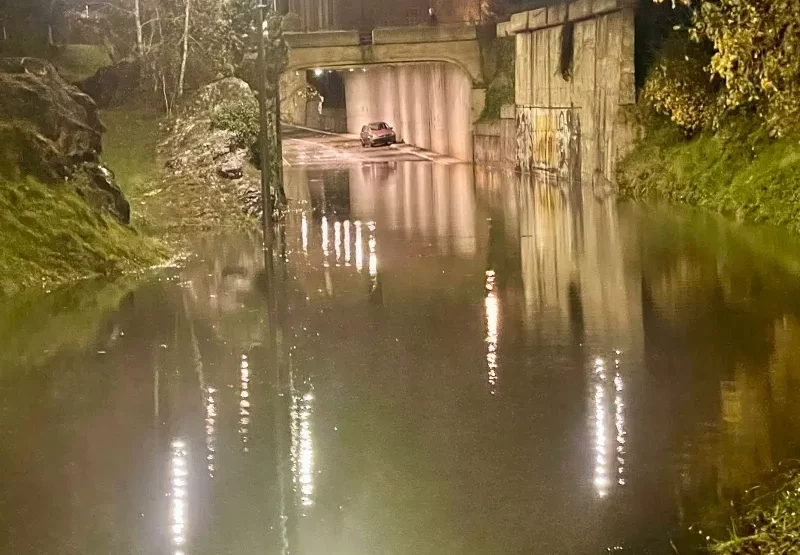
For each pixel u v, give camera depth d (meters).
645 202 25.48
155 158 24.59
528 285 15.02
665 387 9.40
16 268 15.30
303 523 6.63
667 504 6.75
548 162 35.84
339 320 12.91
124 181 23.33
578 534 6.36
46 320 13.02
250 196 23.83
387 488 7.21
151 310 13.62
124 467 7.72
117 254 16.86
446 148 52.28
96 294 14.81
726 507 6.65
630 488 7.05
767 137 21.67
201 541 6.39
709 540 6.19
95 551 6.28
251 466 7.69
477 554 6.13
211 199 23.27
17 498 7.16
